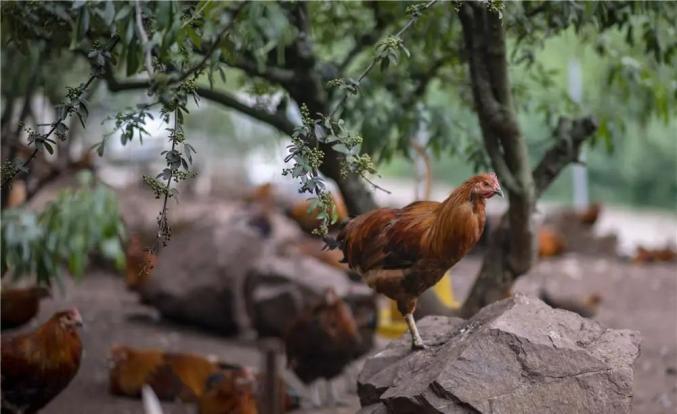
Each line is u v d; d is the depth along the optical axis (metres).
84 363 5.57
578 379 2.82
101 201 4.80
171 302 6.61
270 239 8.70
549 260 9.66
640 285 8.47
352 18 4.48
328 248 3.20
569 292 7.90
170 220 9.51
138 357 5.10
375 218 3.10
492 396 2.78
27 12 3.20
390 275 3.06
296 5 3.97
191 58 3.15
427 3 2.96
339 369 5.12
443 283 5.17
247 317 6.70
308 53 4.16
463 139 5.42
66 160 7.02
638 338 3.00
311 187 2.57
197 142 13.32
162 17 2.56
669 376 5.25
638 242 12.16
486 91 3.83
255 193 11.65
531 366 2.82
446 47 4.39
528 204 3.97
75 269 4.86
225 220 9.21
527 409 2.79
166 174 2.55
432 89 6.20
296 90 4.27
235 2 3.41
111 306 7.12
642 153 16.50
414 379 2.94
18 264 4.47
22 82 5.11
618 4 3.71
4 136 5.09
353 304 5.74
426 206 3.07
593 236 10.46
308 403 5.16
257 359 5.88
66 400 4.98
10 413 4.20
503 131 3.84
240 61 4.20
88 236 4.75
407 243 3.01
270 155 13.05
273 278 6.34
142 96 7.24
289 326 5.26
